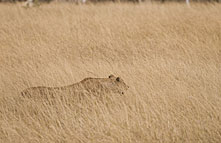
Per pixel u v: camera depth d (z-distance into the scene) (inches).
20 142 972.6
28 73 1403.8
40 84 1314.0
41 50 1729.8
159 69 1421.0
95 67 1486.2
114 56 1702.8
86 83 1164.5
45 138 983.6
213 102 1157.1
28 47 1769.2
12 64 1576.0
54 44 1825.8
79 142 973.2
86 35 1939.0
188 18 2142.0
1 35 1920.5
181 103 1152.2
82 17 2215.8
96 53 1734.7
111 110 1087.6
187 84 1285.7
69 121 1050.7
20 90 1249.4
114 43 1836.9
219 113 1093.8
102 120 1057.5
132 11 2319.1
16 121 1056.2
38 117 1086.4
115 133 994.1
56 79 1338.6
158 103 1135.6
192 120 1055.0
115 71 1429.6
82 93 1134.4
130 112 1090.7
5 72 1428.4
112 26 2050.9
